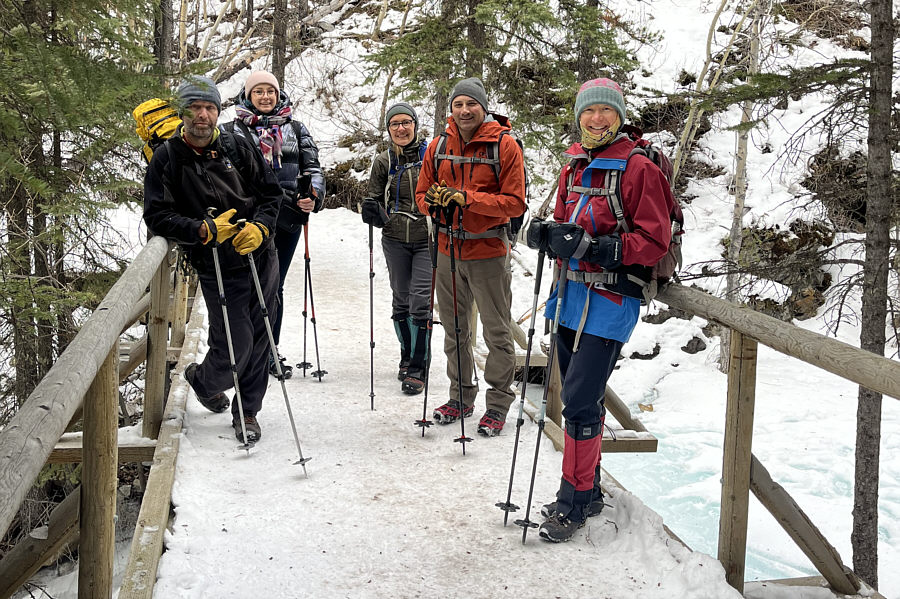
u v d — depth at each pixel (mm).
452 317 4645
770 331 2688
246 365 4293
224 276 4062
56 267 8406
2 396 8148
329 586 2941
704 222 14680
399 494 3727
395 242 5352
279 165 5266
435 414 4695
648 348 12859
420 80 11031
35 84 3064
